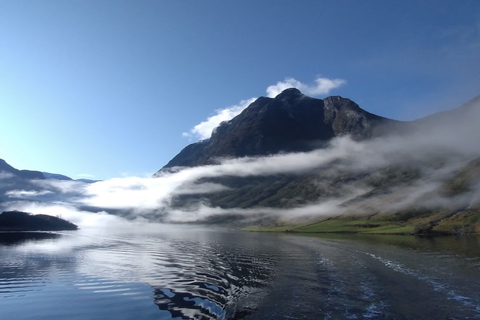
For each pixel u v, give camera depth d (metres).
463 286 43.31
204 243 118.75
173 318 32.16
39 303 37.12
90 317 32.78
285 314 32.94
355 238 141.50
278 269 58.53
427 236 143.50
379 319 31.41
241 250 92.81
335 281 47.62
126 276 51.78
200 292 41.81
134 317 32.56
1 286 44.69
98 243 114.19
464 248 88.88
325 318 31.80
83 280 48.50
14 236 141.00
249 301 37.59
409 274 51.41
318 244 110.81
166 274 53.75
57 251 86.38
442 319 31.30
